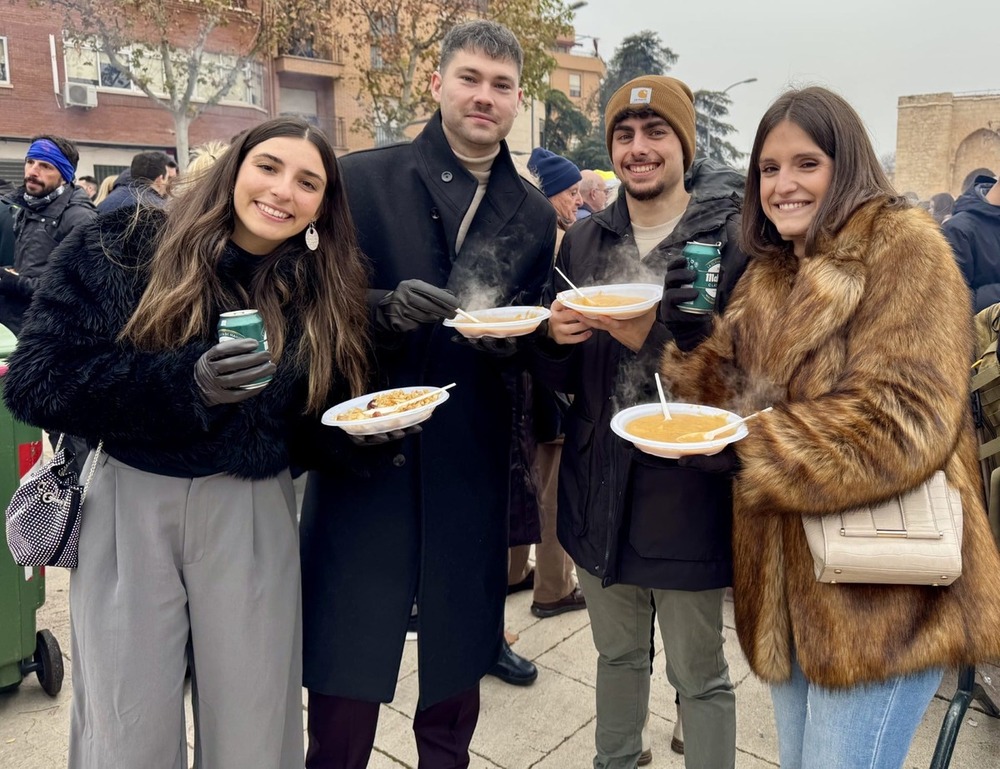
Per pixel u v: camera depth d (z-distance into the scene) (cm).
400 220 200
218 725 170
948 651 143
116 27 1641
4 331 271
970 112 3362
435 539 198
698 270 169
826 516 143
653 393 198
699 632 195
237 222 174
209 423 157
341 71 2458
